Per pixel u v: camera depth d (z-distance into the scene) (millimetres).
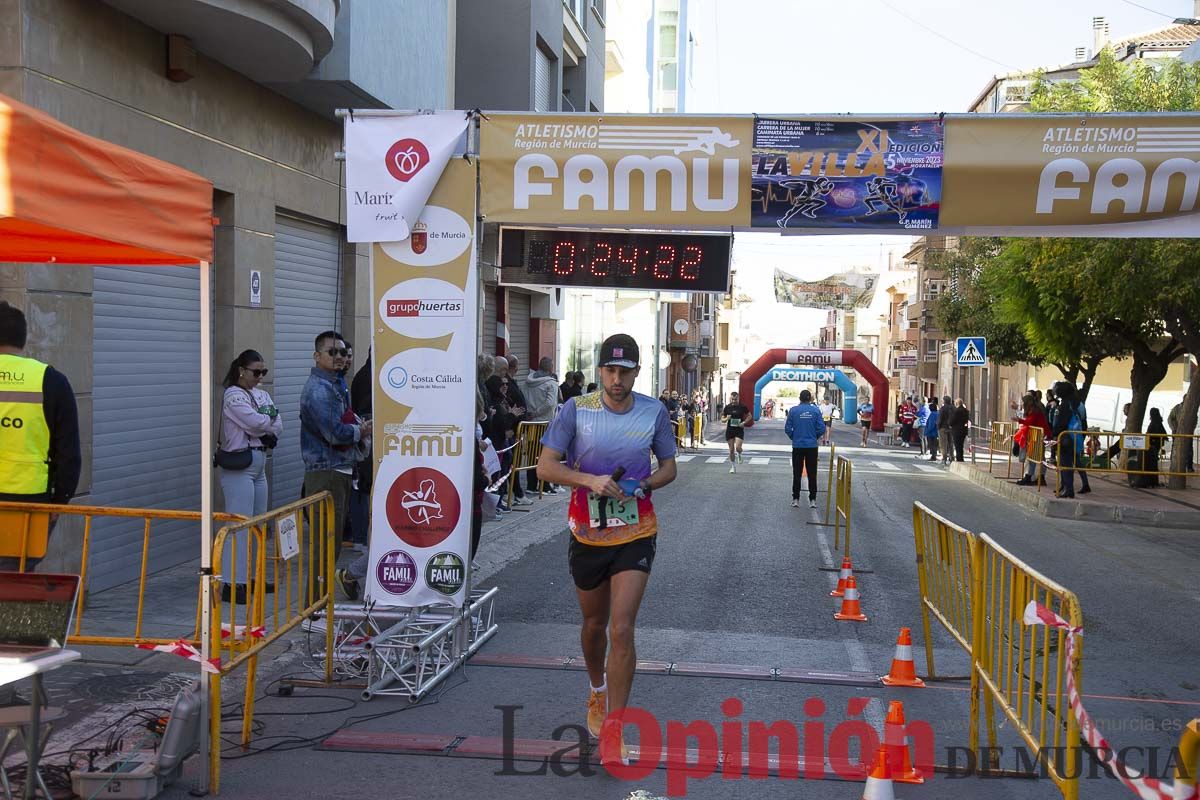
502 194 7301
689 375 63000
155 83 9383
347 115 7141
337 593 8992
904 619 8766
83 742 5168
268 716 5938
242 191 11070
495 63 19812
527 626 8211
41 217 3986
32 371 5844
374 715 5969
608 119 7305
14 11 7504
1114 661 7637
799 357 56906
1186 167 7168
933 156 7340
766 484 21406
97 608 8070
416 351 7086
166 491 9938
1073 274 18156
